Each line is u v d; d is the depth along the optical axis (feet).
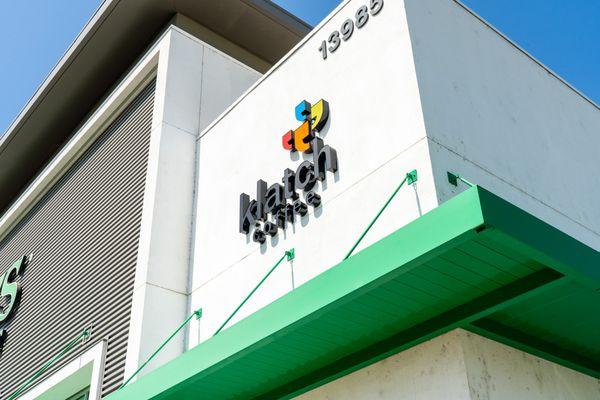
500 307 20.26
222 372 23.99
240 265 33.40
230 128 39.68
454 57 29.81
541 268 19.30
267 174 34.40
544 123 33.55
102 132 52.16
